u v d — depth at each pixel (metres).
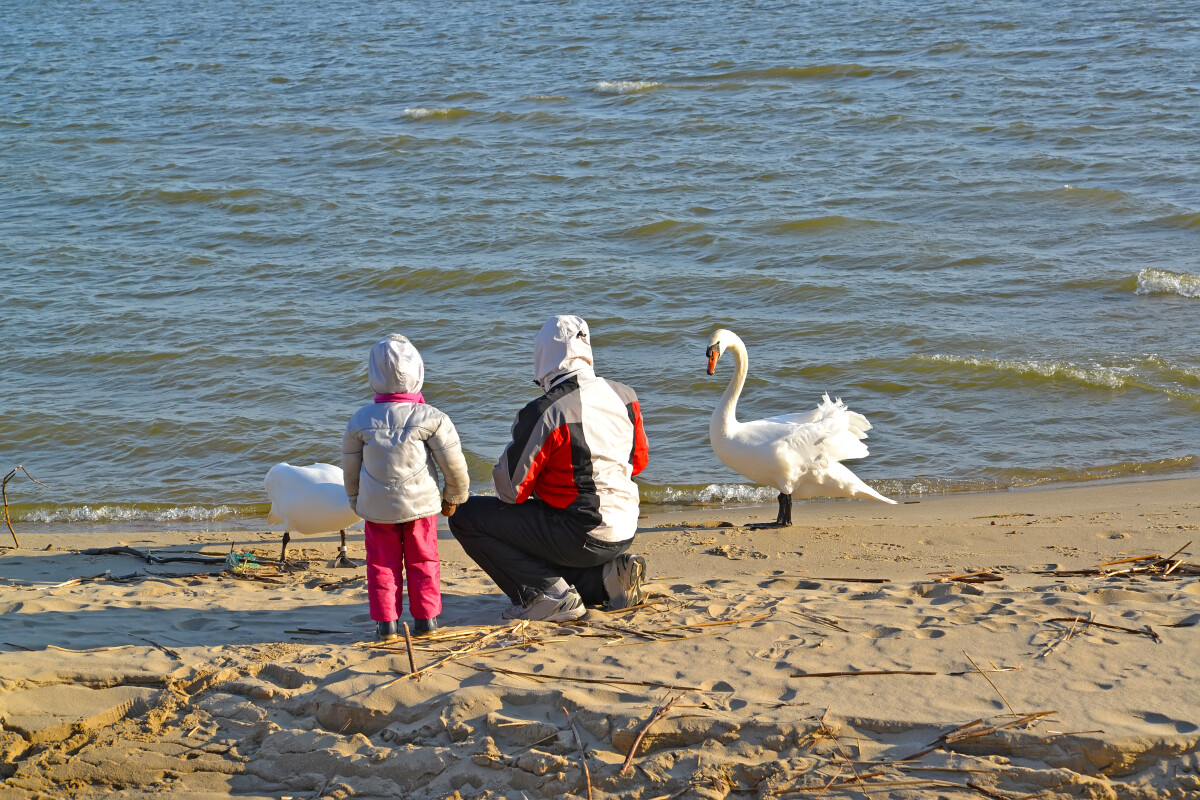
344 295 17.73
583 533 5.61
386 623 5.54
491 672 5.05
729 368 14.29
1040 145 26.00
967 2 46.31
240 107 34.31
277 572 7.85
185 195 24.17
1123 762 4.18
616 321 16.11
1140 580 6.75
